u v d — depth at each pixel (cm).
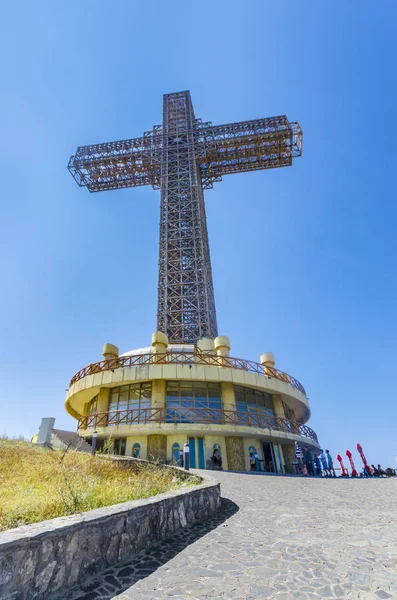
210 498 923
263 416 2730
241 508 968
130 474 1199
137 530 597
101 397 2745
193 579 465
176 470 1422
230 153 6172
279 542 625
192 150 6103
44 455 1462
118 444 2619
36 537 411
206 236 5844
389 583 441
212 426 2416
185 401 2608
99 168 6312
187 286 5019
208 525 770
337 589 428
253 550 583
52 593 412
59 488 724
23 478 973
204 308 4750
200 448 2489
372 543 600
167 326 4678
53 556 428
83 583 453
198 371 2606
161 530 665
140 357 2820
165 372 2567
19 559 384
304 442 2967
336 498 1116
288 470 2825
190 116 6744
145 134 6688
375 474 2614
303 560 529
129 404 2648
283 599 405
